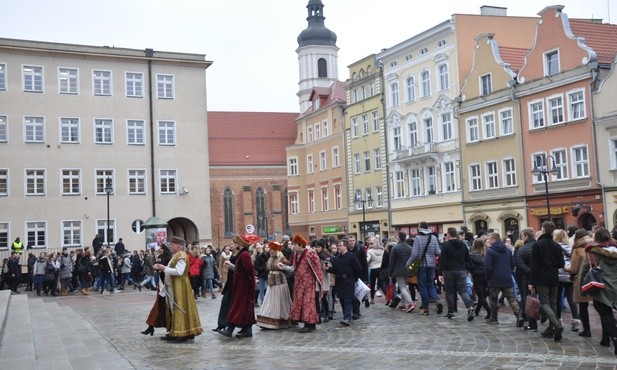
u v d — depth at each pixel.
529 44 54.53
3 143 47.66
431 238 18.97
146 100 52.31
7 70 48.00
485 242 18.55
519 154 45.47
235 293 15.30
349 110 68.19
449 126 52.56
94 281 36.91
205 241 53.38
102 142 50.66
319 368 11.30
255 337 15.33
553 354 11.95
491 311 16.38
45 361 11.16
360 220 66.31
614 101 38.81
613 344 12.60
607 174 39.25
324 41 100.81
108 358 11.94
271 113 100.56
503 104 46.81
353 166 67.81
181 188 52.91
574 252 13.60
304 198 79.75
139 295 32.19
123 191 51.09
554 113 43.09
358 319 18.28
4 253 46.44
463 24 51.88
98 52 50.62
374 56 63.19
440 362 11.52
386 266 22.11
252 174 92.88
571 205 41.53
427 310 18.81
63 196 49.19
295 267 16.33
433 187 54.81
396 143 60.12
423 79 55.97
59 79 49.66
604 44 43.00
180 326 14.63
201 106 54.19
